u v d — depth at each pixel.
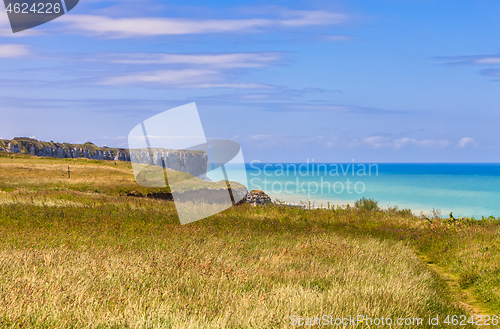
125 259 7.05
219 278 6.20
